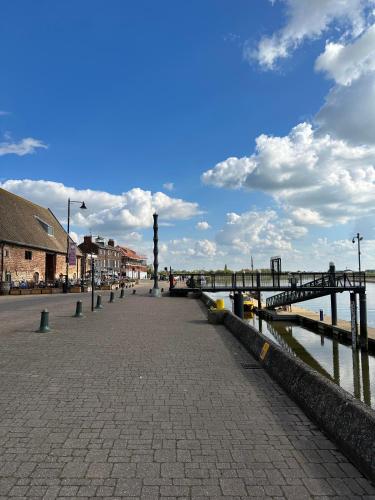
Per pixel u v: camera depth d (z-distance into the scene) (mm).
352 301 23797
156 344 10281
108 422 4789
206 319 16562
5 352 9008
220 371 7449
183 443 4211
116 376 6969
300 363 6188
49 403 5461
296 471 3623
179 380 6770
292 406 5453
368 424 3736
